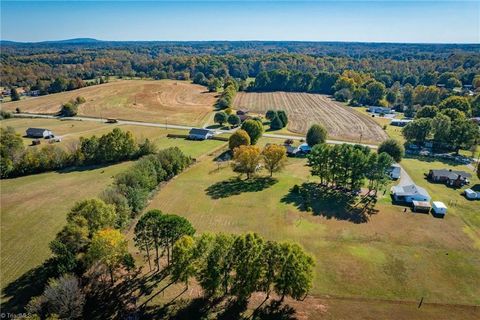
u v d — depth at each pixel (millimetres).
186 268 37406
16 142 83750
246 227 56719
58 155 84250
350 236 54188
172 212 61469
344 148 69750
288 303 39594
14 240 51281
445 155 97000
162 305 38688
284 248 38156
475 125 97562
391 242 52594
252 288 37312
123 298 39562
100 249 38750
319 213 61812
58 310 34031
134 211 58625
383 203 66188
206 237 39188
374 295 41188
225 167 86312
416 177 80750
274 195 69375
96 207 44969
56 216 58562
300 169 86125
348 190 71875
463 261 48062
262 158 80000
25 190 70062
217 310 38188
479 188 74312
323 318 37438
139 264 45719
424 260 48188
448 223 58688
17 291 40031
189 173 81688
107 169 83062
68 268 39469
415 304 39906
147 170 69375
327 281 43469
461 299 40781
